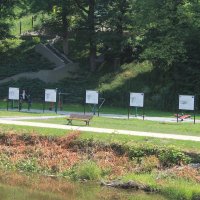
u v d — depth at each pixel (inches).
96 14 3292.3
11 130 1549.0
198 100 2615.7
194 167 1207.6
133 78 2979.8
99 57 3496.6
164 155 1261.1
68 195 1106.7
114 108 2709.2
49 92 2204.7
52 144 1438.2
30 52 3651.6
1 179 1258.6
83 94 2915.8
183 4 2687.0
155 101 2716.5
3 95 3090.6
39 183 1218.0
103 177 1228.5
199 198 1052.5
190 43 2792.8
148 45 2800.2
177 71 2807.6
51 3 3393.2
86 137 1418.6
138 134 1466.5
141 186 1138.7
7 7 3730.3
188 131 1594.5
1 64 3508.9
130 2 3056.1
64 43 3582.7
